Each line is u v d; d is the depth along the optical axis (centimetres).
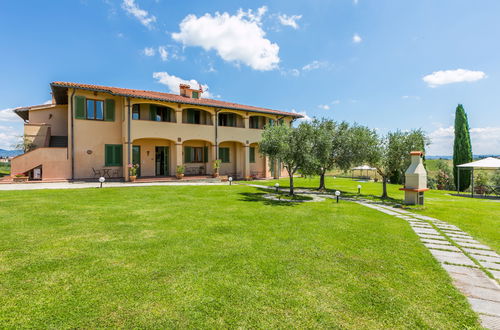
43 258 456
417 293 362
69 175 1761
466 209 1109
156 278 390
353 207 1084
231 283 380
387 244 585
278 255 501
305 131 1287
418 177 1138
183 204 1026
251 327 279
